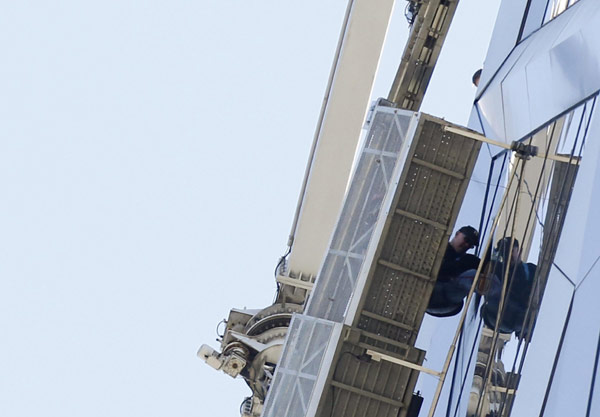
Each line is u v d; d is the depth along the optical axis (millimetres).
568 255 109312
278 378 150125
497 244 149625
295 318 152875
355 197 155500
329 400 146500
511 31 169375
